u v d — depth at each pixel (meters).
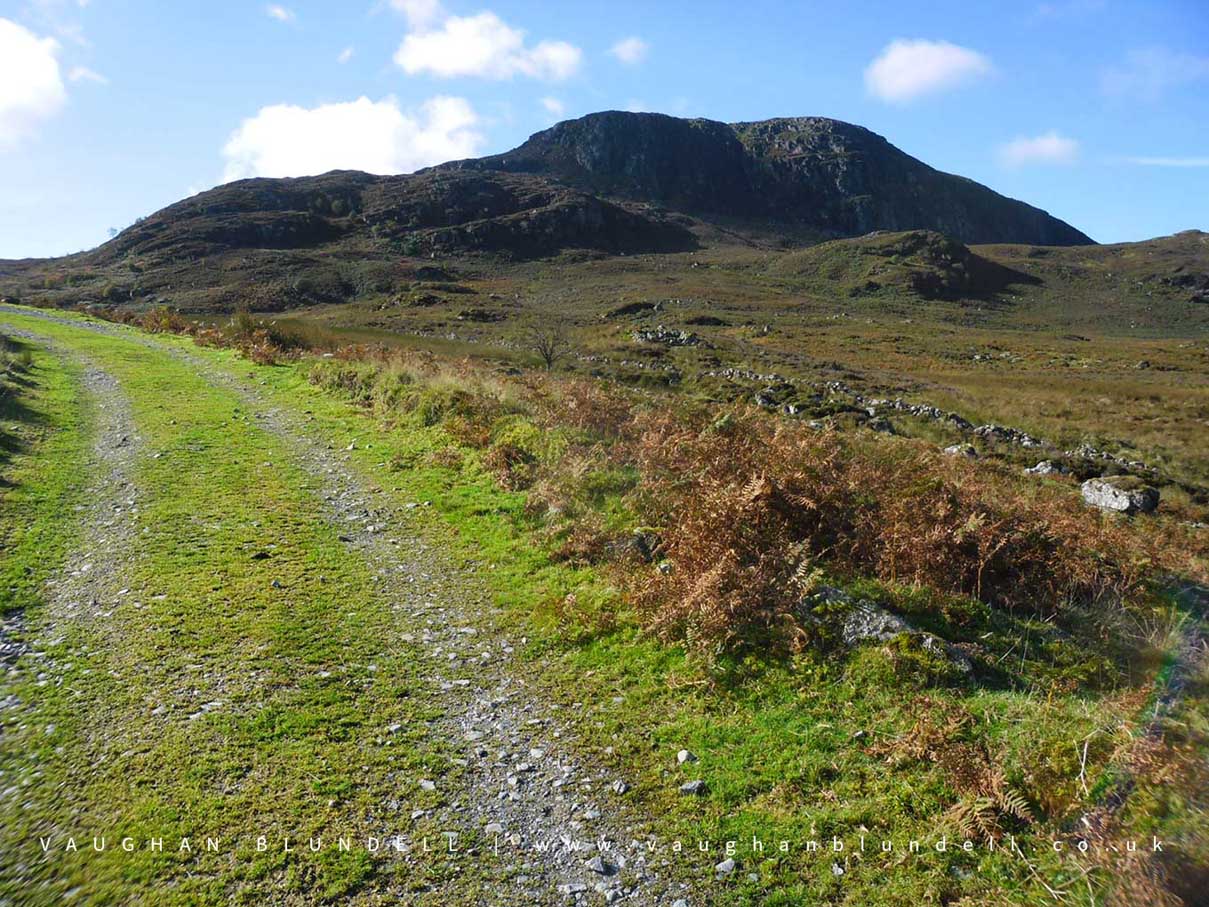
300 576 8.85
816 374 41.84
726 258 157.75
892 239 141.75
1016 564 7.65
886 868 4.34
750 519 8.12
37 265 140.00
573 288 111.44
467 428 14.61
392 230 153.88
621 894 4.32
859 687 5.96
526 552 9.48
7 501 11.09
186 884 4.35
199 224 139.00
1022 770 4.74
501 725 6.04
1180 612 7.06
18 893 4.28
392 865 4.54
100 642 7.18
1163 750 4.48
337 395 20.00
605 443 13.27
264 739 5.73
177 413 17.77
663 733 5.82
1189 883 3.79
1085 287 138.25
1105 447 26.58
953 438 26.33
